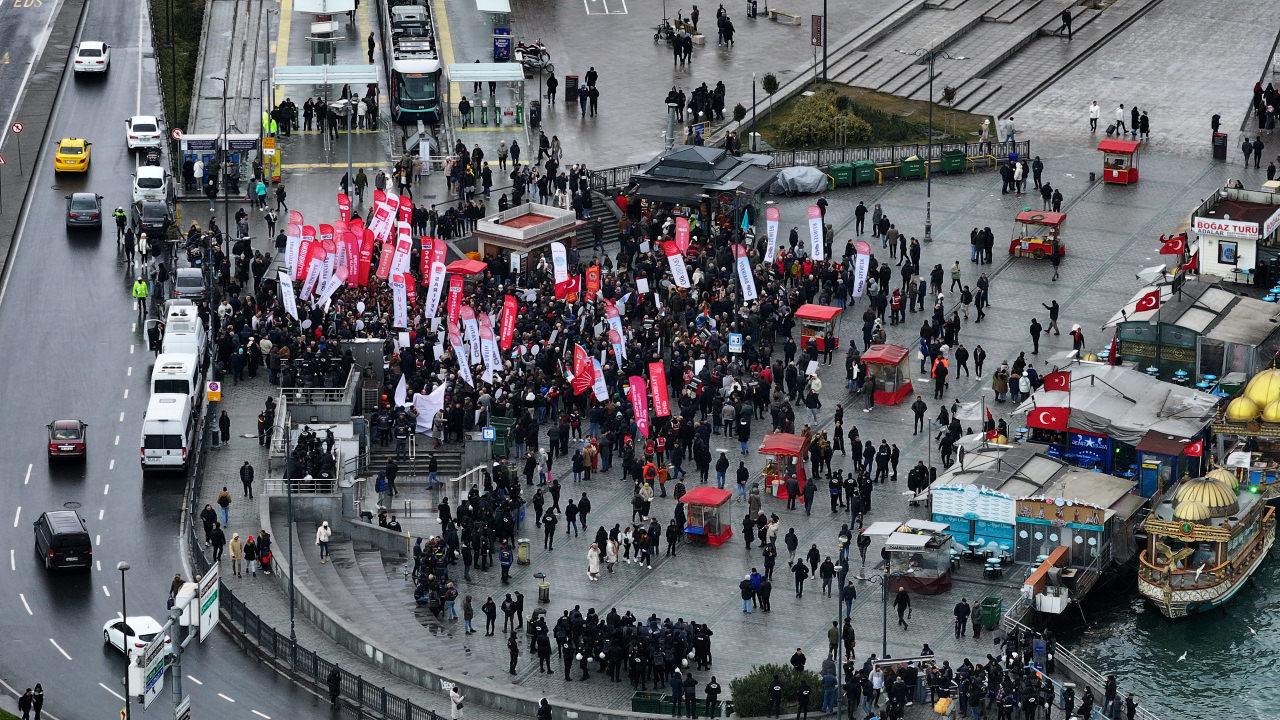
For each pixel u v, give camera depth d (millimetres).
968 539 156875
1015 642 141750
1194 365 175750
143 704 112250
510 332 174500
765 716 134625
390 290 184375
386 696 131125
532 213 199125
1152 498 162000
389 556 156125
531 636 142625
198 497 158000
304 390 169625
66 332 181750
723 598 152000
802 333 184125
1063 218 198625
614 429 167125
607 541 155375
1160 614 153125
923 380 180625
